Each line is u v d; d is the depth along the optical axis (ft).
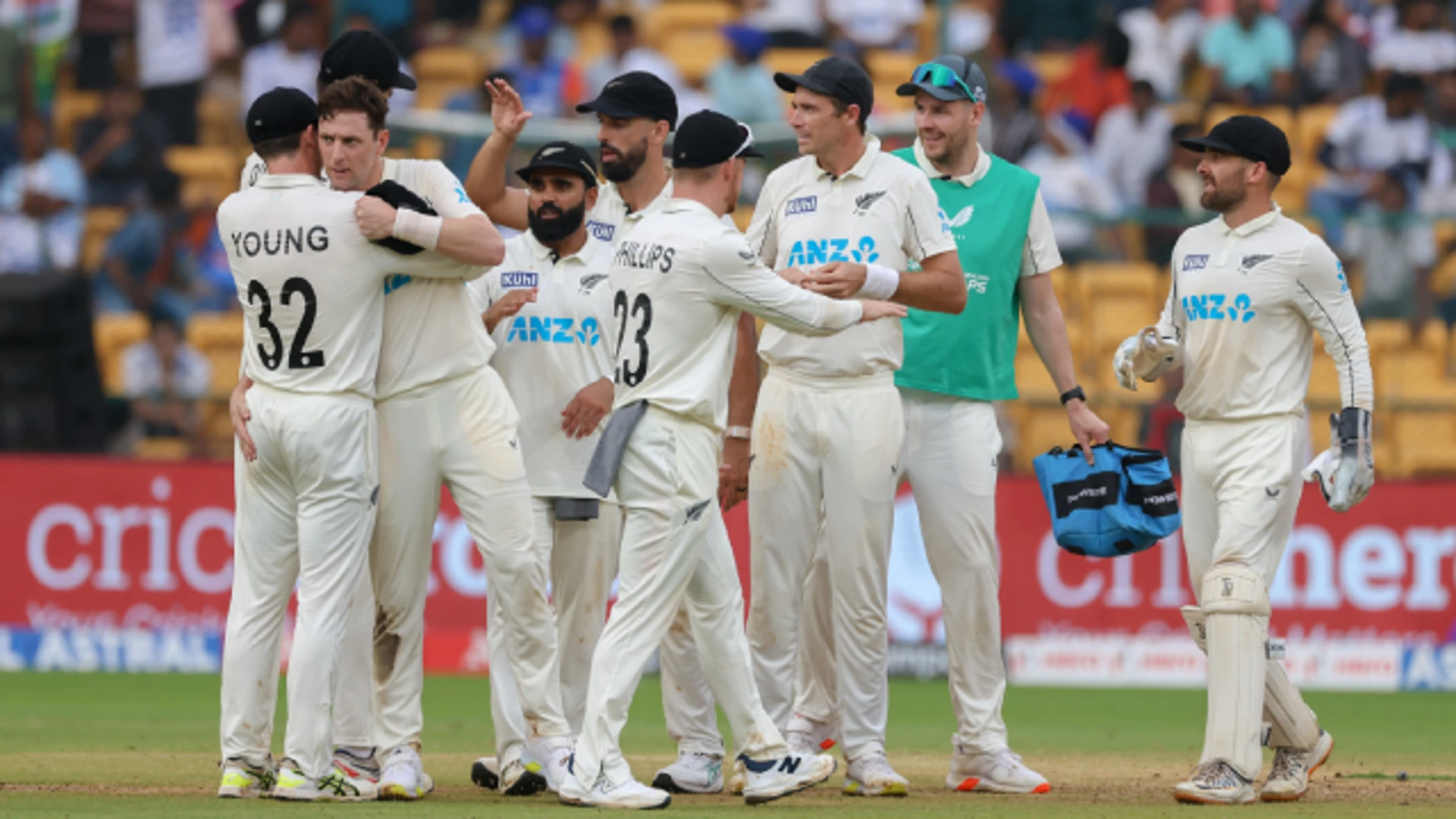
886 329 73.87
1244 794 70.74
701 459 67.05
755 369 80.48
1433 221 149.79
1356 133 185.57
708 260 65.62
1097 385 151.12
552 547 77.61
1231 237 74.59
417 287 69.67
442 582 142.72
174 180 183.42
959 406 77.92
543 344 75.82
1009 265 78.59
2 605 143.13
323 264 66.18
